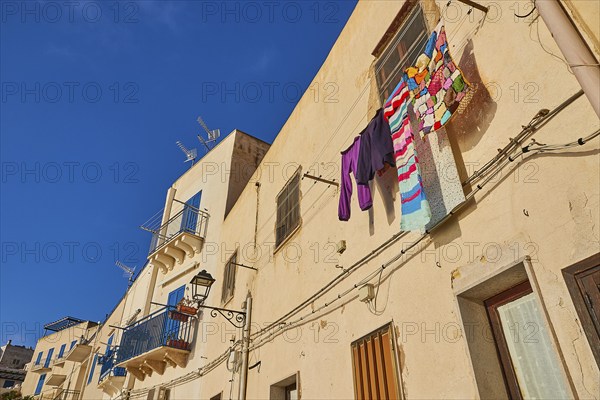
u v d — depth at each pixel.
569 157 2.75
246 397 7.52
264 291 8.20
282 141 9.46
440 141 3.93
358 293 4.88
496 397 3.02
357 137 5.60
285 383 6.48
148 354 12.00
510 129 3.31
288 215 7.98
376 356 4.36
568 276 2.57
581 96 2.76
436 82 3.98
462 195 3.51
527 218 2.95
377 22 6.24
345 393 4.74
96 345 23.78
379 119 4.91
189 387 10.63
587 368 2.36
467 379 3.13
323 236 6.38
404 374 3.85
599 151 2.57
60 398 25.97
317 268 6.29
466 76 3.93
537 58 3.20
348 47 7.11
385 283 4.50
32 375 34.84
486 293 3.36
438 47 4.01
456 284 3.47
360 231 5.39
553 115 2.91
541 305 2.68
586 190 2.59
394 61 5.62
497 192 3.27
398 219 4.65
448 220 3.72
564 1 2.97
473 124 3.72
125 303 20.11
